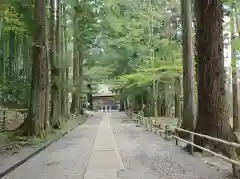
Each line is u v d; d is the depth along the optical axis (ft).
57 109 77.77
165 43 75.31
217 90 37.42
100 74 132.46
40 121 56.90
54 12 77.30
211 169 29.35
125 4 87.86
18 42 84.99
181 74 74.69
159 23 83.46
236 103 75.25
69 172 29.14
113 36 105.91
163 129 66.18
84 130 80.48
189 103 53.31
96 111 256.52
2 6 53.72
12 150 41.73
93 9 106.42
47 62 60.13
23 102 94.38
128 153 40.19
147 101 127.75
